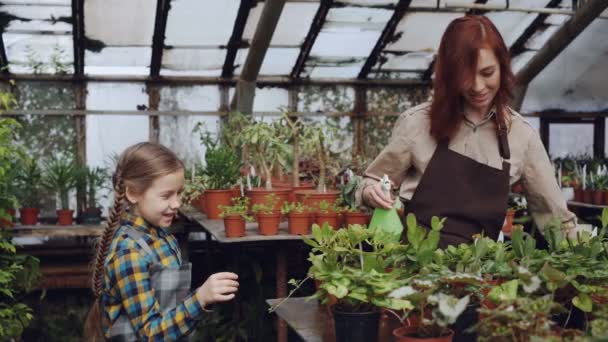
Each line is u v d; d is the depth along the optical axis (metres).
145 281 1.71
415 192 2.02
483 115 2.00
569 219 2.00
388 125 6.96
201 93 6.43
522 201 4.92
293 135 4.47
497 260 1.53
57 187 5.63
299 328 1.64
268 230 3.76
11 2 5.28
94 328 1.80
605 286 1.46
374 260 1.52
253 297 4.91
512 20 6.22
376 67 6.74
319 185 4.09
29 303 5.40
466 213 1.94
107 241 1.78
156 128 6.35
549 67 7.00
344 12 5.84
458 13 6.02
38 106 6.09
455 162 1.98
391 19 6.02
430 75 6.94
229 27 5.79
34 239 5.99
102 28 5.64
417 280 1.35
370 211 3.86
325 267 1.52
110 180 6.19
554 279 1.36
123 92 6.27
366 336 1.46
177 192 1.86
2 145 3.93
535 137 2.03
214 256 6.11
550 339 1.15
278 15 5.08
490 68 1.83
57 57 5.95
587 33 6.62
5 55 5.83
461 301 1.22
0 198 4.06
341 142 6.85
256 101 6.64
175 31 5.77
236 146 5.38
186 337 1.79
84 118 6.20
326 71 6.68
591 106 7.26
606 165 6.84
